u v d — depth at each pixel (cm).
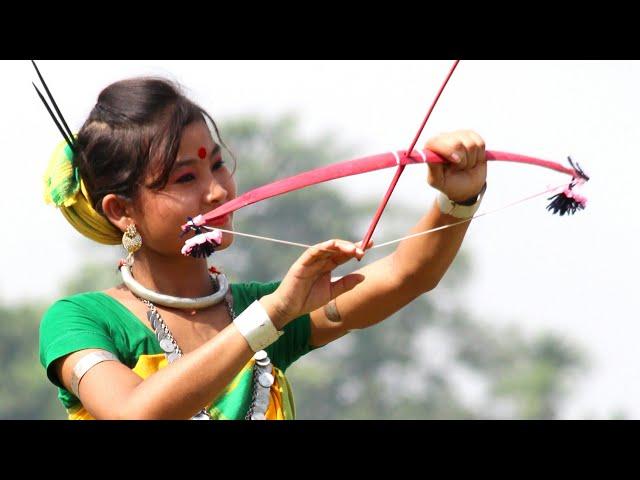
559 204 952
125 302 998
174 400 886
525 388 5897
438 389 5919
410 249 1016
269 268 5881
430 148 955
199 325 1004
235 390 982
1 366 5631
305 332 1054
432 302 6044
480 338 6084
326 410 5697
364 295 1033
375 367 5850
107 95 1007
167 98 995
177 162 981
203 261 1023
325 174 907
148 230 995
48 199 1033
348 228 6047
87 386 927
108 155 993
